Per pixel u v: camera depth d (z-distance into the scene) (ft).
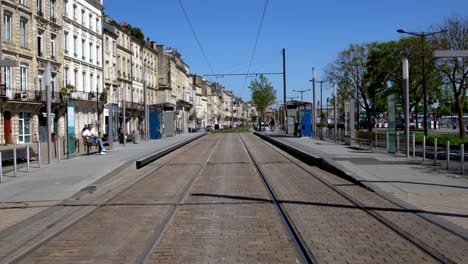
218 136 202.59
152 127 163.22
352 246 22.88
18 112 138.31
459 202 33.53
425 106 121.90
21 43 138.51
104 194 42.11
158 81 293.84
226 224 28.40
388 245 22.97
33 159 77.20
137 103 240.12
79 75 176.86
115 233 26.89
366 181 43.65
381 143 88.38
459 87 121.90
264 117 323.16
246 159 77.30
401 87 165.27
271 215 30.86
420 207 31.94
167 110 185.16
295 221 28.73
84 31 181.16
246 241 24.32
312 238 24.54
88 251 23.22
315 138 134.62
